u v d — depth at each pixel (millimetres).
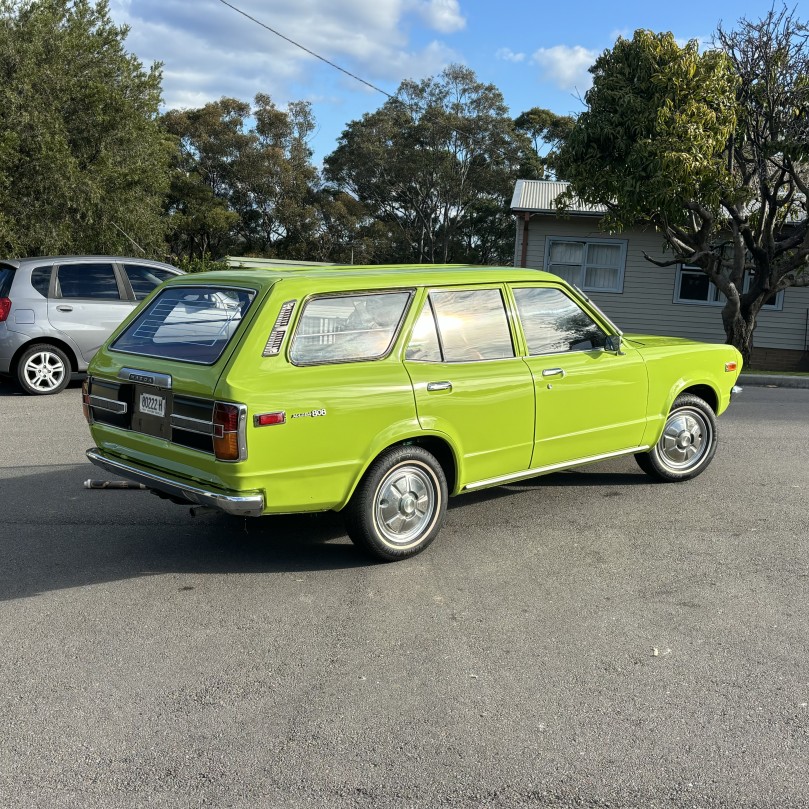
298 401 4438
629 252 21297
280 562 5070
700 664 3816
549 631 4152
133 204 19922
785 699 3512
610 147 15250
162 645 3990
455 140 55750
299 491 4543
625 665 3807
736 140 16062
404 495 5012
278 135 56969
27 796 2865
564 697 3523
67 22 18984
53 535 5527
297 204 56438
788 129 15500
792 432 9086
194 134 54125
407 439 5035
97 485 5258
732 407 10938
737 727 3299
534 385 5496
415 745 3174
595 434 5969
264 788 2914
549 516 5992
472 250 60281
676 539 5520
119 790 2902
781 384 14000
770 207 16531
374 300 4926
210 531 5633
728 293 16469
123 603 4469
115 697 3518
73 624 4215
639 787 2926
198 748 3154
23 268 10500
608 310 21594
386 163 56344
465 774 2996
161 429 4746
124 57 19578
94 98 18078
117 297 10977
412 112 56750
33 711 3406
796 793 2898
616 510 6125
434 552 5266
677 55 14398
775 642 4039
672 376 6449
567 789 2916
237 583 4746
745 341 16984
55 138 17312
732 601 4527
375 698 3514
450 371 5121
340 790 2906
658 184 14039
